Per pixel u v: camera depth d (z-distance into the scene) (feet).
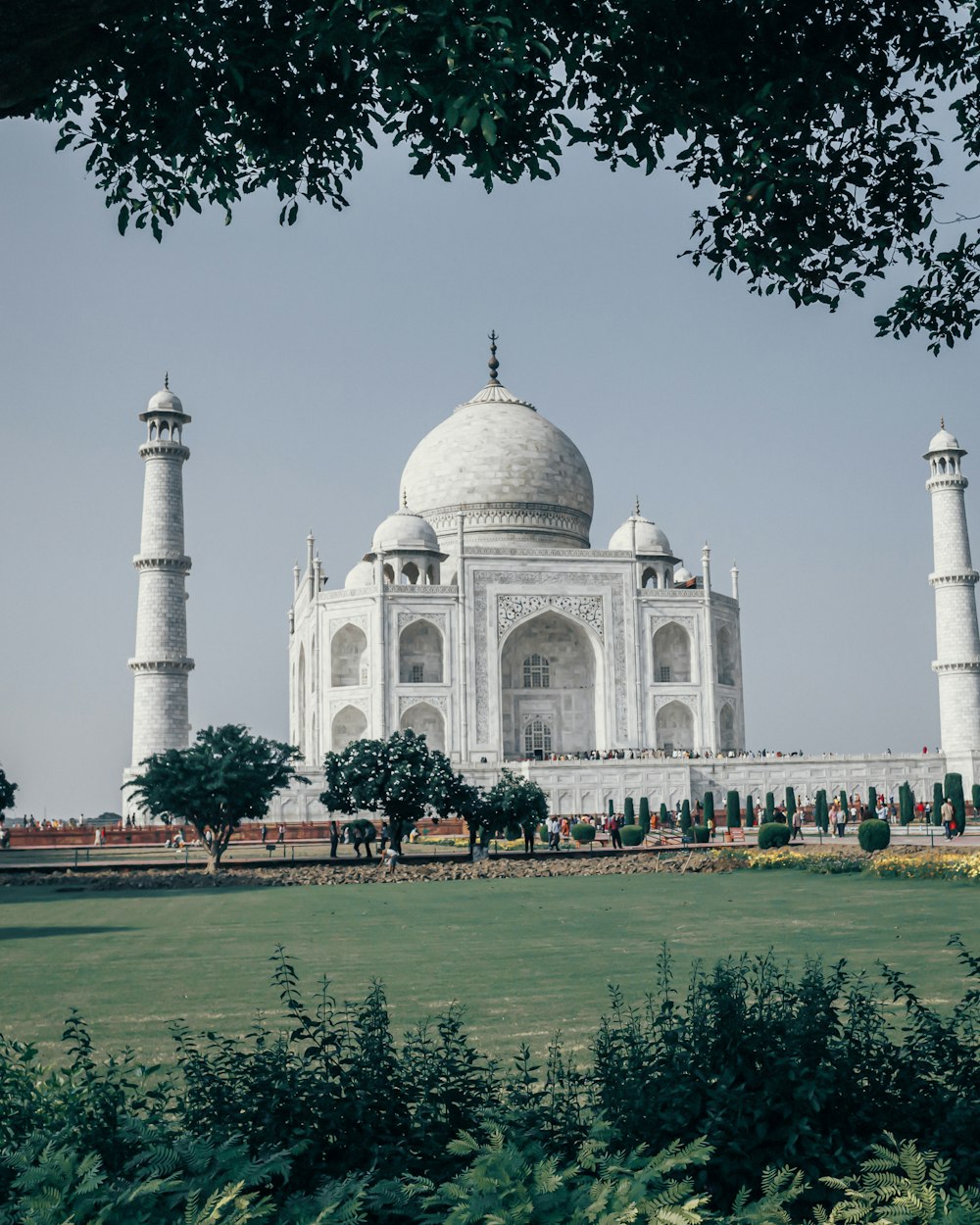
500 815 222.28
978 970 43.93
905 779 360.28
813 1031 37.14
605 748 378.94
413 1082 37.52
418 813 219.20
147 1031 62.69
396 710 365.20
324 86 42.37
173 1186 25.72
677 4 44.75
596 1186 25.79
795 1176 28.86
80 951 99.50
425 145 44.42
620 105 46.55
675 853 228.63
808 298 54.60
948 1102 36.14
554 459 435.12
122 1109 35.94
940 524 400.88
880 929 102.63
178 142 42.39
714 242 53.62
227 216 50.11
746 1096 34.24
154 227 48.47
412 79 36.35
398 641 369.91
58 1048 58.34
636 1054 38.06
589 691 400.47
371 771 214.48
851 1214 27.14
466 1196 25.96
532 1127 34.50
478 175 43.11
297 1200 26.43
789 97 46.39
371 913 130.00
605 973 79.30
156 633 367.86
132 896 162.20
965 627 394.52
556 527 430.61
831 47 46.78
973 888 148.25
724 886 160.76
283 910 135.54
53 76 36.22
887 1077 37.32
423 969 82.89
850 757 357.00
